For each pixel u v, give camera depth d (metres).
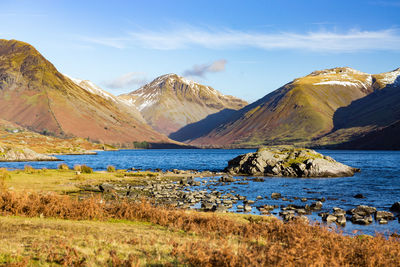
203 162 132.88
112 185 43.66
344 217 26.47
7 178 41.22
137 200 32.56
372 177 67.50
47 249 11.55
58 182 42.16
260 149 82.50
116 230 15.95
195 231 16.31
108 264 10.56
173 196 37.28
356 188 49.62
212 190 45.72
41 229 14.94
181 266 10.58
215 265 10.49
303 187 50.62
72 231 15.02
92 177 52.12
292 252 10.94
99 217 19.17
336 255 11.93
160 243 13.59
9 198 19.94
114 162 126.38
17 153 120.00
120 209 20.52
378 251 12.53
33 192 22.16
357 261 11.76
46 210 19.09
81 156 188.25
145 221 19.33
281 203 35.44
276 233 15.97
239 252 11.25
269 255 10.90
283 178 66.00
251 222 19.52
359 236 17.86
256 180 60.81
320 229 16.97
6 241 12.48
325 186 52.03
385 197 40.81
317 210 31.66
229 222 18.02
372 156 182.12
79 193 35.16
